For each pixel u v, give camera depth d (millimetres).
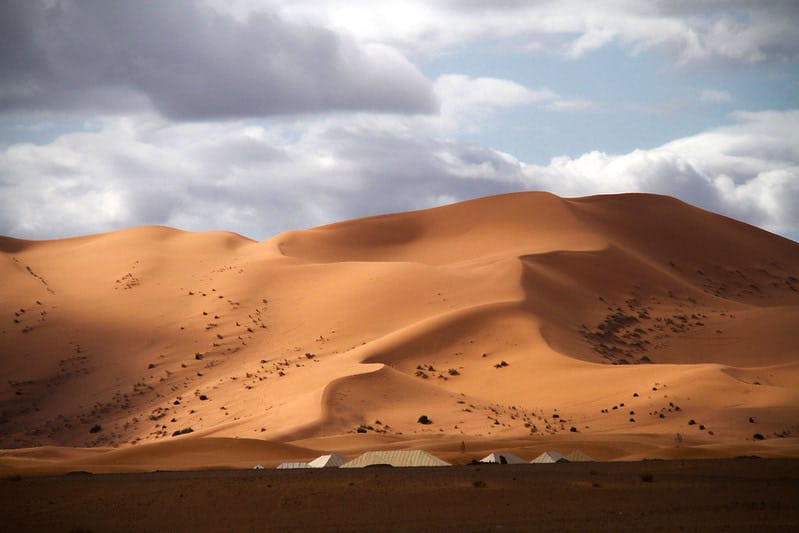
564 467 74688
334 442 140375
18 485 67812
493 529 44625
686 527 42938
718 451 104375
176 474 76812
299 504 54938
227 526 49156
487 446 124438
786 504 48906
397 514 50625
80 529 48312
